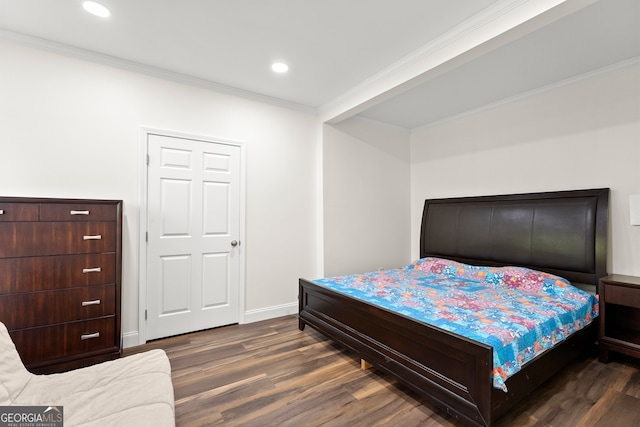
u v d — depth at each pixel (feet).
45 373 6.96
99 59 8.49
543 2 5.71
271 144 11.58
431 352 5.85
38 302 6.97
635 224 8.46
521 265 10.44
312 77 9.88
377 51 8.31
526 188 10.88
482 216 11.75
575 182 9.68
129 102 8.95
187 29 7.36
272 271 11.60
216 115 10.43
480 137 12.37
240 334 9.84
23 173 7.57
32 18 6.91
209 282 10.27
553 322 6.51
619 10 6.46
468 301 7.57
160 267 9.41
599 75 9.16
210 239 10.28
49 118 7.88
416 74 8.36
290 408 6.02
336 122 12.55
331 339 8.68
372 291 8.61
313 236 12.62
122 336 8.73
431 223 13.70
